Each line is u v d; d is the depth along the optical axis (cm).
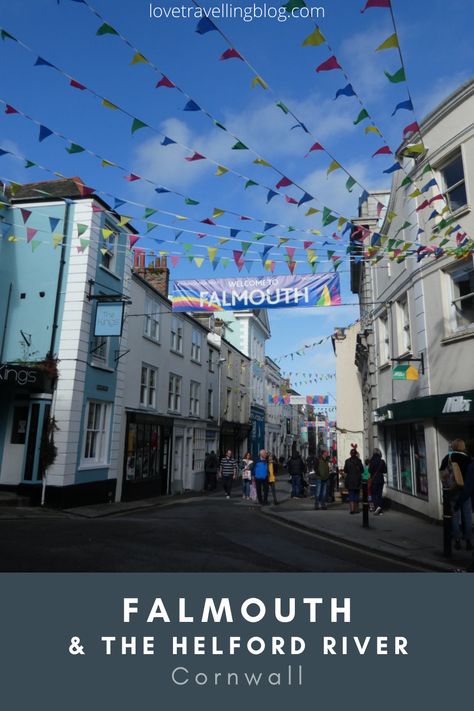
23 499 1291
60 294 1418
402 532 975
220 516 1246
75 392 1372
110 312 1445
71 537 856
